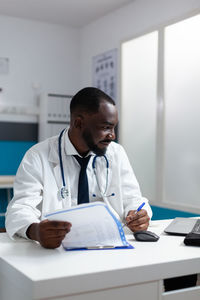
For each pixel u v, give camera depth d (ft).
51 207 4.63
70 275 2.81
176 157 12.16
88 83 16.75
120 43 14.66
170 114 12.35
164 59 12.53
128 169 5.50
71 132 4.64
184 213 11.69
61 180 4.74
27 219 4.03
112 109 4.36
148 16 13.30
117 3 14.32
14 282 3.03
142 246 3.82
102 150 4.45
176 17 12.05
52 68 16.71
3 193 15.10
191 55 11.50
